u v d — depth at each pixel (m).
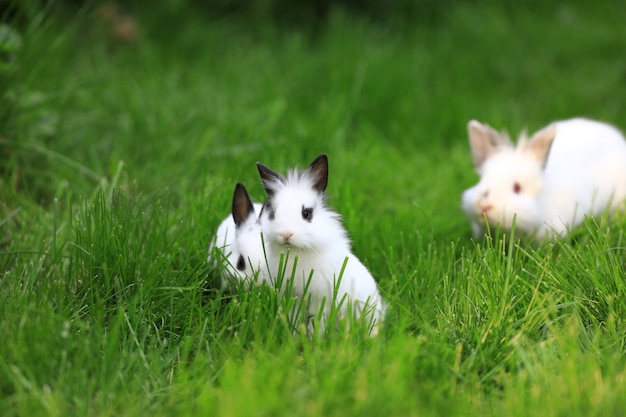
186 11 12.08
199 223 6.27
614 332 4.83
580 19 13.55
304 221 5.00
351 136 9.29
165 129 8.47
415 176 8.33
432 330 4.84
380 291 5.73
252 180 7.02
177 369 4.66
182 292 5.17
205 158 7.68
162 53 11.24
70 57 10.31
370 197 7.51
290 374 4.24
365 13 13.03
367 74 10.25
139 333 4.96
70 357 4.52
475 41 12.23
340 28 11.84
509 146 7.11
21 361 4.36
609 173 7.17
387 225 6.65
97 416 4.16
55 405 4.11
